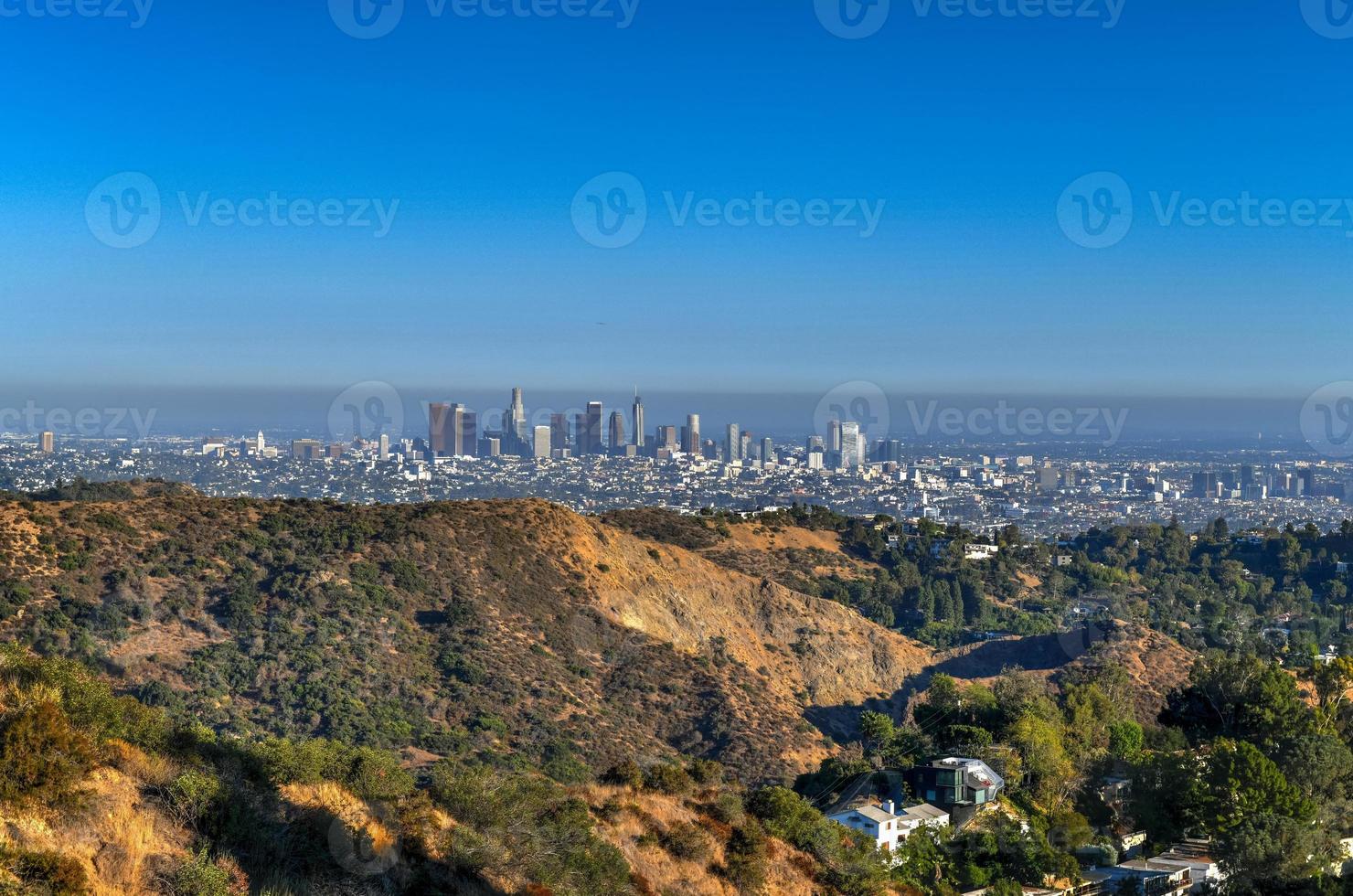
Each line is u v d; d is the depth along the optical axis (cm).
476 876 1947
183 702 4991
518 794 2342
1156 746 5025
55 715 1619
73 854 1485
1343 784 4100
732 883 2508
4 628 5153
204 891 1507
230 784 1820
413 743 5103
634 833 2473
